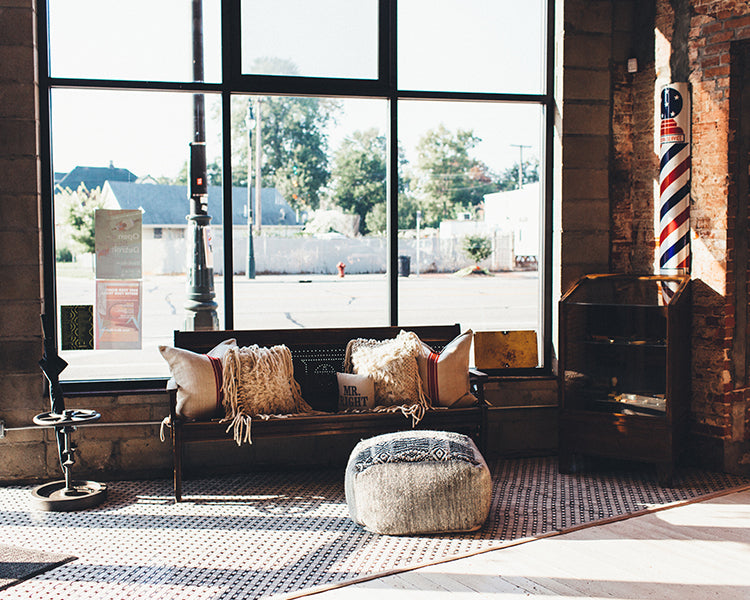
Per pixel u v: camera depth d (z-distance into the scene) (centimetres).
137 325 504
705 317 511
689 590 323
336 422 459
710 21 500
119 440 492
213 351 477
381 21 528
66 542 382
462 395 485
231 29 504
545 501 446
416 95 534
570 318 505
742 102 494
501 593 319
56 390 447
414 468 389
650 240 553
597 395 506
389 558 359
